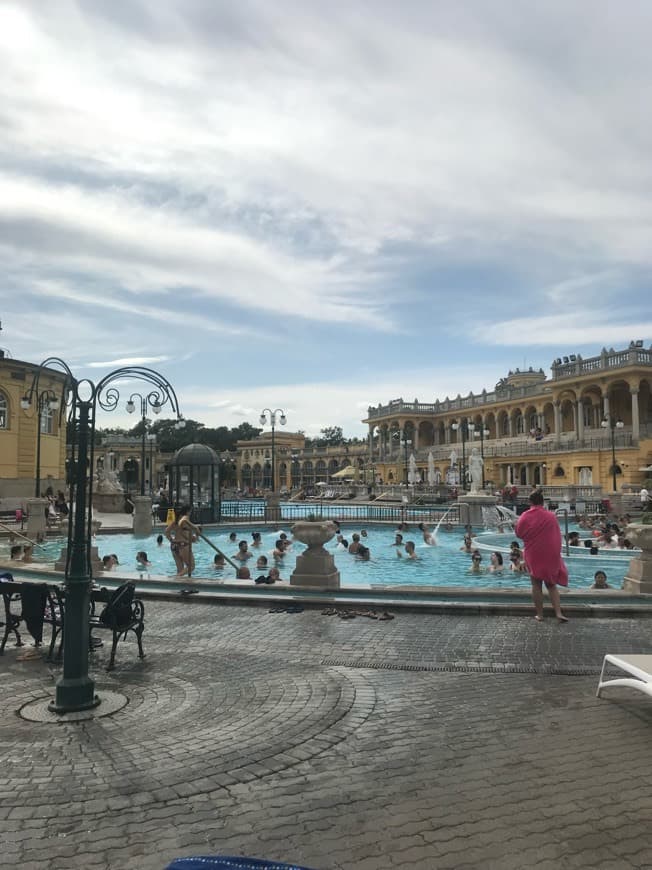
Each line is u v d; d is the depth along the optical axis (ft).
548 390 214.48
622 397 203.00
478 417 260.21
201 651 25.39
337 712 18.39
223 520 102.06
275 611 32.99
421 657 24.38
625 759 15.16
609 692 20.25
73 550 19.17
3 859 11.10
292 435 405.39
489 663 23.56
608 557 63.21
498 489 187.93
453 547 75.31
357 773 14.46
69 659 18.72
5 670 22.80
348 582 54.13
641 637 27.43
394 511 128.36
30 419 130.62
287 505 144.05
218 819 12.42
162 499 103.50
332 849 11.32
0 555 66.13
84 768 14.71
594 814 12.55
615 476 157.07
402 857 11.06
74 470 21.86
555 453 191.01
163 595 36.06
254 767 14.76
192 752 15.61
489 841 11.57
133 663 23.66
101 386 20.47
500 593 34.91
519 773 14.42
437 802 13.07
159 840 11.69
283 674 22.24
